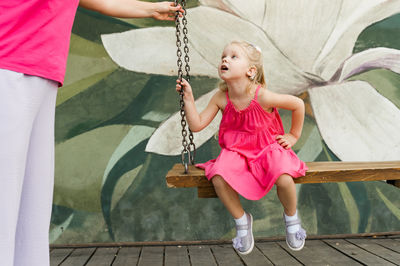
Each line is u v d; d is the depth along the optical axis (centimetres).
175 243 333
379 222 353
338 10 350
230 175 189
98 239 336
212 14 345
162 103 344
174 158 342
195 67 344
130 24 343
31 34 118
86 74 340
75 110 338
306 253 304
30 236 137
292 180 186
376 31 354
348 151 350
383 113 353
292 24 348
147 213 339
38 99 122
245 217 198
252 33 346
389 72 356
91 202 337
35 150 134
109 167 338
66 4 129
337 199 352
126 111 341
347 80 353
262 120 207
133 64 342
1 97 113
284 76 349
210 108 219
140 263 286
